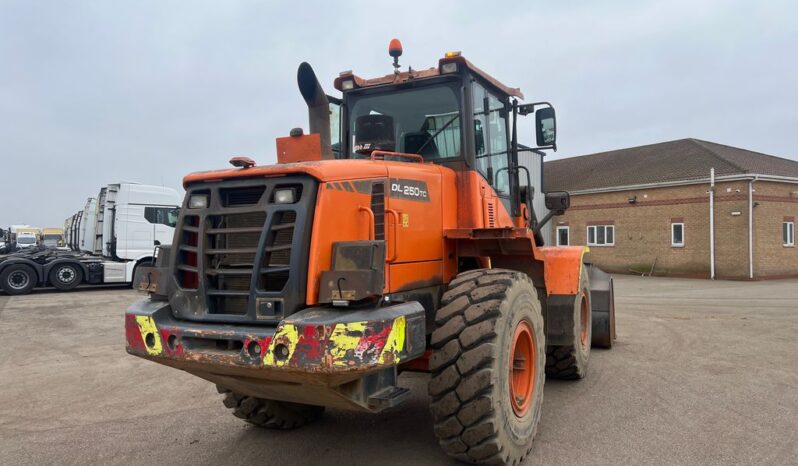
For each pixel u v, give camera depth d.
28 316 12.63
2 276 16.83
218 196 3.71
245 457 4.38
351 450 4.44
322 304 3.32
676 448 4.34
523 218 6.08
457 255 4.78
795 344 8.39
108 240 18.88
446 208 4.63
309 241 3.37
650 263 26.08
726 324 10.43
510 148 5.86
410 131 5.09
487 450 3.73
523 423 4.12
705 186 24.09
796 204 24.62
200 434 4.95
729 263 23.22
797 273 24.55
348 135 5.43
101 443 4.79
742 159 26.67
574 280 5.81
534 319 4.41
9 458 4.49
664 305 13.78
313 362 3.05
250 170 3.60
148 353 3.65
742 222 22.84
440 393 3.78
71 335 10.26
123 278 18.16
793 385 6.08
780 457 4.15
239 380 3.58
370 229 3.69
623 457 4.19
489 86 5.40
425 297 4.31
